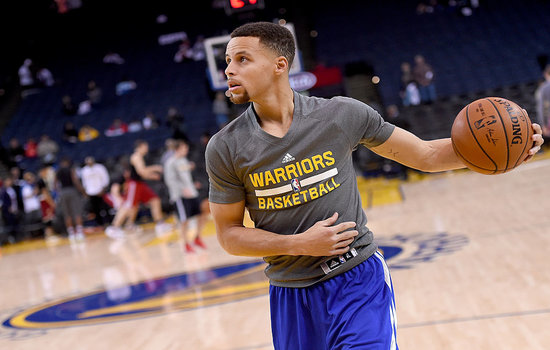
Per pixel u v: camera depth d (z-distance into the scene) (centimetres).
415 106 1628
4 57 2348
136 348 421
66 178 1361
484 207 820
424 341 344
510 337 331
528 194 869
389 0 2239
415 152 218
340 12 2234
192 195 859
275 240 198
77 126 1984
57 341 474
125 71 2247
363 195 1195
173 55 2277
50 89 2236
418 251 601
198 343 409
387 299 208
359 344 193
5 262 1146
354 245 207
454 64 1889
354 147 211
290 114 204
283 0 1828
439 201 952
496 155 203
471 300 409
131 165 1198
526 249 536
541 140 208
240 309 486
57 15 2436
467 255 549
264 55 199
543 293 399
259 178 203
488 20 2070
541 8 2078
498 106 206
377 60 1964
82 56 2356
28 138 1878
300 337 209
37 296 714
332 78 1702
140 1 2436
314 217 203
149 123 1830
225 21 2330
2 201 1468
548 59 1800
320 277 206
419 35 2053
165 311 523
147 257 896
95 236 1374
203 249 880
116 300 611
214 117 1877
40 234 1512
